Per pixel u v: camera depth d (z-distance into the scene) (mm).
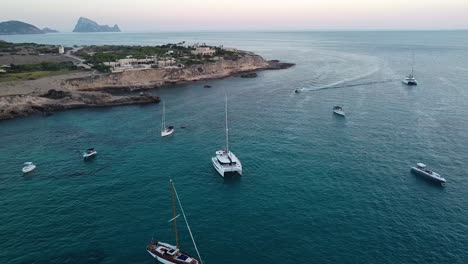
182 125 106188
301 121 107812
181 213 56562
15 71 169625
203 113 120062
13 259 45781
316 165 74562
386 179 67562
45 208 58500
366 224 52656
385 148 83938
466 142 87125
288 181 67500
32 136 97312
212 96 148375
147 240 49656
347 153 81062
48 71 174250
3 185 67125
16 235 50938
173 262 43875
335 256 45781
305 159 77938
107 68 180500
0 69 170125
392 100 133875
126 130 102125
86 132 100625
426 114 113188
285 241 48969
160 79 180375
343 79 182500
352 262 44656
